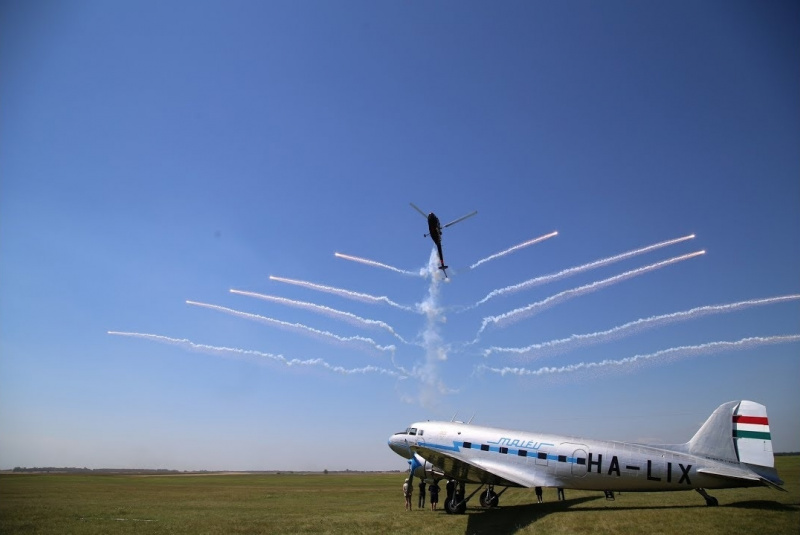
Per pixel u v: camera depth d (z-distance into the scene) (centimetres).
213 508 3566
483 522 2481
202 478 11450
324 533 2195
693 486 2906
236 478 11469
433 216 4584
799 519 2133
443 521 2556
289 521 2650
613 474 3006
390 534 2144
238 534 2200
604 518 2348
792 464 7975
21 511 3350
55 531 2377
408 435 3600
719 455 2948
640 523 2127
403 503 3969
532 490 4994
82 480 9212
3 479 9131
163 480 9762
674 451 3019
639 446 3064
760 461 2872
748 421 2952
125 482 8538
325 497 4731
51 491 5750
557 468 3105
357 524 2473
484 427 3444
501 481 3012
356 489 6147
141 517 2947
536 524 2281
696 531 1886
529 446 3216
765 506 2669
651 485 2969
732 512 2364
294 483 8181
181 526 2492
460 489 3153
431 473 3359
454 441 3416
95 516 3019
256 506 3744
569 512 2719
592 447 3089
